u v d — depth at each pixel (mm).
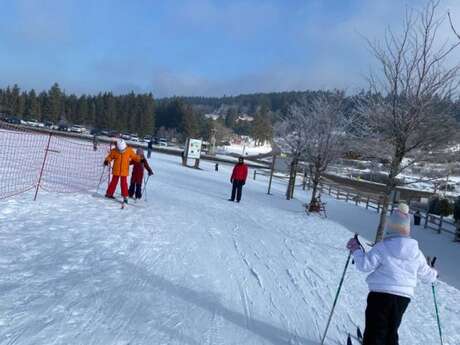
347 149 22094
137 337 4621
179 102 123062
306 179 39750
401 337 6242
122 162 12680
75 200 11984
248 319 5715
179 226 10883
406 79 11516
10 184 12867
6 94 103250
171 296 6000
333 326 6039
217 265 7961
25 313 4766
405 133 11539
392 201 15641
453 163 12719
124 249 7953
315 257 10273
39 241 7598
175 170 30969
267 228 13242
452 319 7520
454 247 19172
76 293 5531
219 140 119375
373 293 4629
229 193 21672
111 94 112188
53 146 29391
